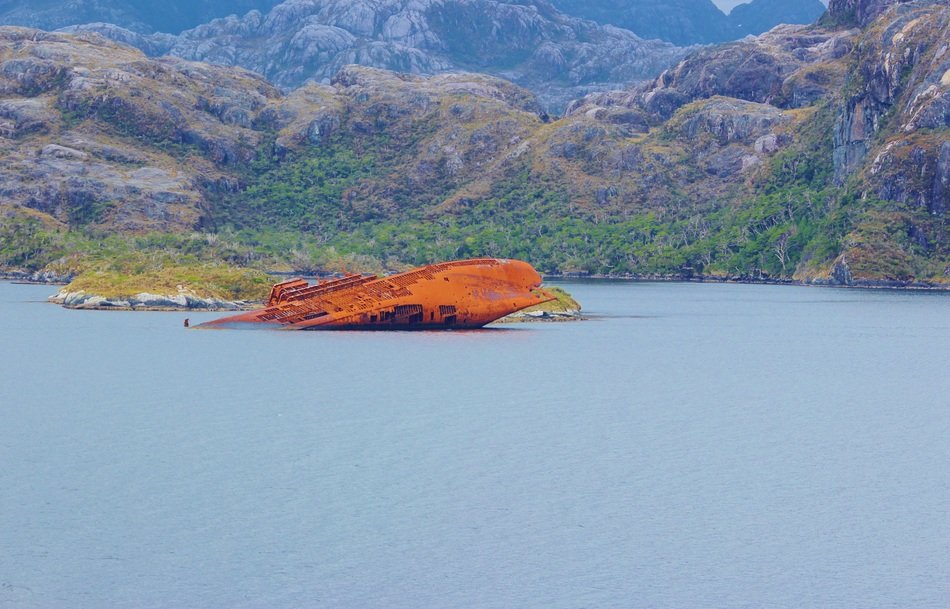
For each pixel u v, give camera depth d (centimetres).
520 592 7731
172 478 10594
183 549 8500
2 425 13388
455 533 8919
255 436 12694
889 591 7750
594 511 9556
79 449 11900
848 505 9781
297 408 14775
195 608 7425
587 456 11738
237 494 10000
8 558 8306
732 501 9906
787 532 8988
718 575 8044
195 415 14162
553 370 19462
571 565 8219
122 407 14825
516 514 9456
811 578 7975
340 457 11562
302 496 9950
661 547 8612
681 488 10362
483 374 18650
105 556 8356
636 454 11869
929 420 14412
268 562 8238
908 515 9475
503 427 13475
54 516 9312
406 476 10725
